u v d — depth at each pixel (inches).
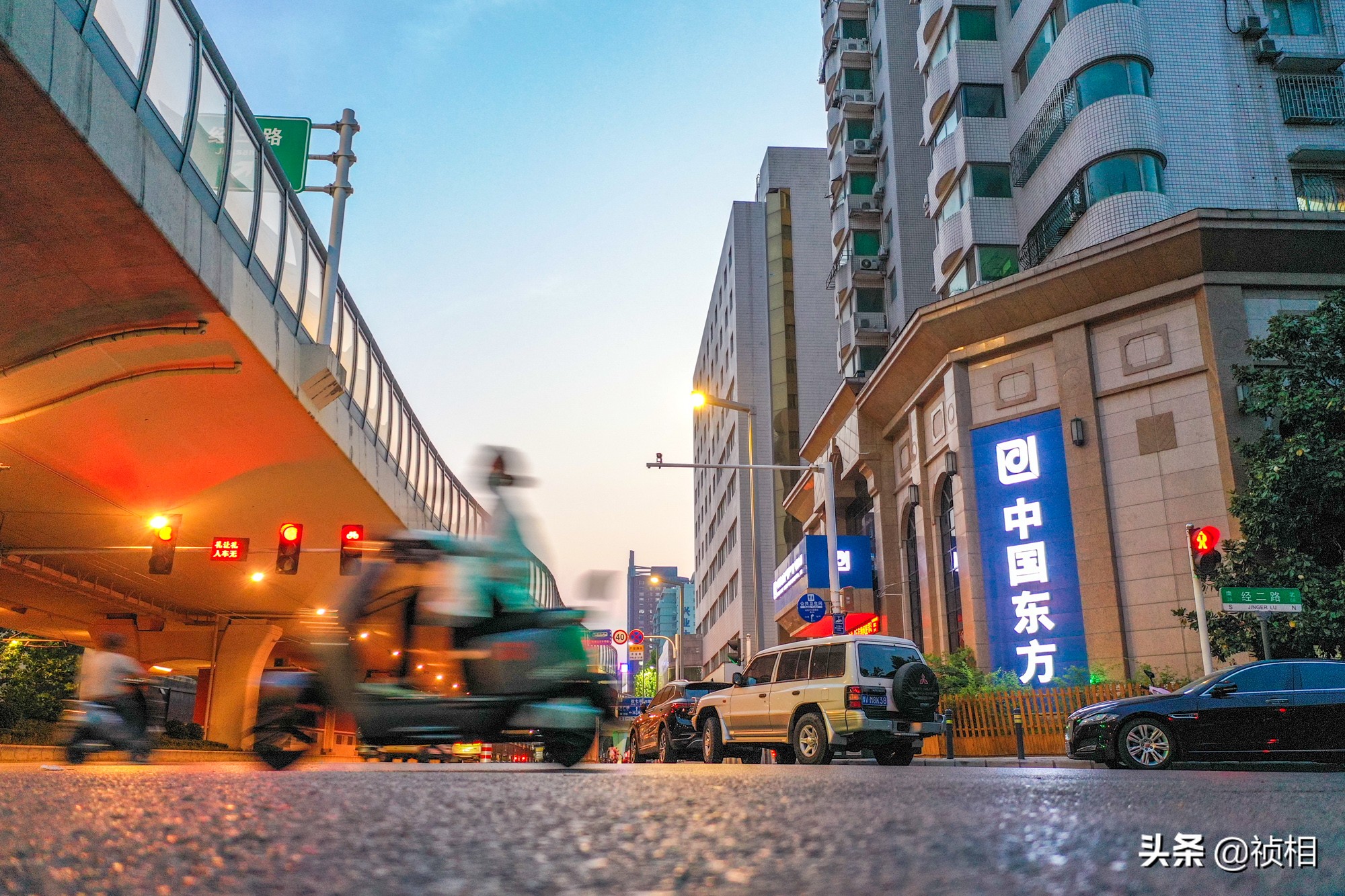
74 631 1978.3
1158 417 999.0
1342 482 737.0
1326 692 471.2
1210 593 927.0
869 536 1552.7
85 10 545.0
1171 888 69.6
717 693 641.6
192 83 676.1
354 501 1213.7
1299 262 975.6
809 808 127.6
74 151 540.7
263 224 811.4
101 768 312.5
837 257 1982.0
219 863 77.1
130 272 657.6
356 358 1104.2
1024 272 1079.6
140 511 1146.7
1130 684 776.3
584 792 162.4
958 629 1184.2
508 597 311.1
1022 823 107.0
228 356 793.6
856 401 1486.2
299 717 314.7
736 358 2667.3
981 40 1396.4
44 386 764.6
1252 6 1173.7
